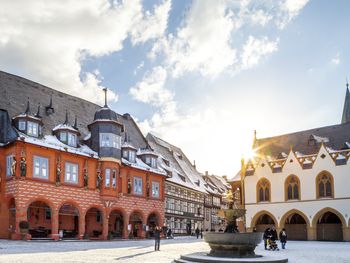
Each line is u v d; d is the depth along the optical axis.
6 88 42.91
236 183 59.56
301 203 52.16
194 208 73.62
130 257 22.44
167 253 25.98
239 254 20.42
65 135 43.19
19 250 25.38
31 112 43.09
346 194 48.97
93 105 55.31
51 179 40.06
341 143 55.44
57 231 39.78
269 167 55.66
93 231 47.75
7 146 38.53
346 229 48.25
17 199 36.75
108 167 46.25
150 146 63.78
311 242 47.09
